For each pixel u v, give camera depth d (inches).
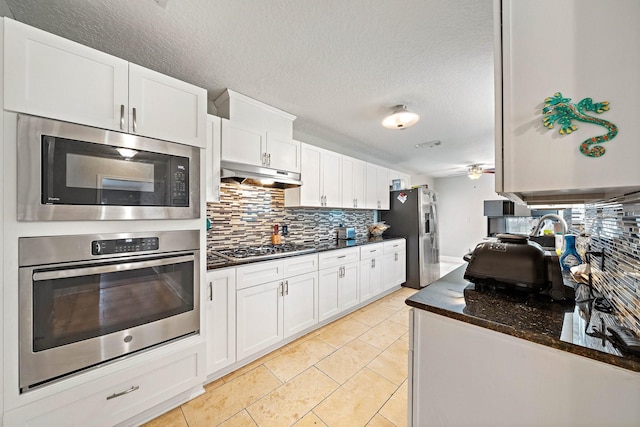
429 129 120.7
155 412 58.7
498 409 33.6
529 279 41.1
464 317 35.5
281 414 59.5
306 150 110.5
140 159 54.0
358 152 162.7
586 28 25.4
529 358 31.2
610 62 24.5
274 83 78.9
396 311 123.0
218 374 72.2
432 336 39.5
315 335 98.2
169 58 66.4
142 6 49.8
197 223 63.2
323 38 59.6
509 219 226.4
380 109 98.3
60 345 45.9
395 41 60.9
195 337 63.1
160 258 57.2
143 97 54.6
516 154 28.9
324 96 87.4
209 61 68.0
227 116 84.0
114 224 51.3
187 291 61.6
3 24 40.6
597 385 27.2
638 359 24.8
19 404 42.3
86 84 47.8
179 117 59.8
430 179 263.7
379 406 62.1
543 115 27.4
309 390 67.4
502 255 45.4
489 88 82.7
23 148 42.0
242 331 76.0
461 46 62.9
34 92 42.9
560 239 74.7
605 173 25.0
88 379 48.6
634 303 30.0
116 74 51.2
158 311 57.1
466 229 251.1
